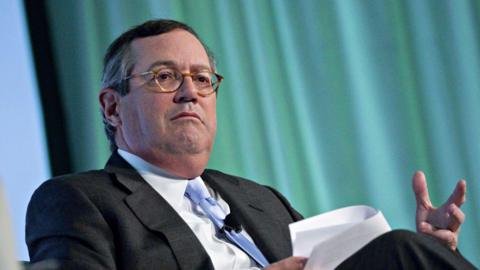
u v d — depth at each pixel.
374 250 4.89
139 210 6.32
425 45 11.05
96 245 5.92
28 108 10.33
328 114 10.97
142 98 6.95
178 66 7.03
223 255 6.51
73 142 10.78
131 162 7.01
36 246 6.09
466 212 10.76
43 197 6.30
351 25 11.08
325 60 11.04
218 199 7.22
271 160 10.91
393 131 10.92
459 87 10.94
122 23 11.09
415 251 4.75
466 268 4.71
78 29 11.03
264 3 11.17
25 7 10.66
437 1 11.05
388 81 10.99
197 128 6.93
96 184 6.46
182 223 6.35
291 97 11.04
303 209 10.87
